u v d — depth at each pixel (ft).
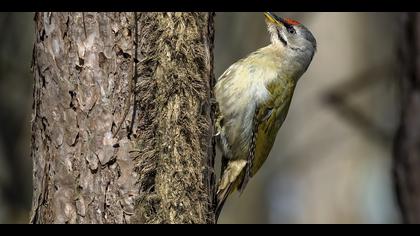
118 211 30.96
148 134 31.37
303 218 84.53
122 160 31.04
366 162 86.99
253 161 43.19
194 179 31.83
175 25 32.07
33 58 32.35
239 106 41.45
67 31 31.07
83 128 30.96
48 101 31.35
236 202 77.30
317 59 86.43
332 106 59.52
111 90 31.01
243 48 68.13
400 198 44.29
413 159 43.42
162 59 31.73
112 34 31.07
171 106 31.71
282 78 43.11
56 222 31.07
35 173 32.07
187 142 31.86
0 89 59.21
